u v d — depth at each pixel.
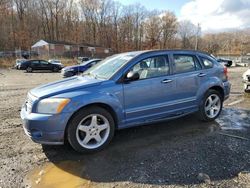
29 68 26.52
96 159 3.74
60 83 4.30
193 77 4.99
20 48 58.03
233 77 16.50
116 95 4.05
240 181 3.09
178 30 85.19
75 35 74.44
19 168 3.49
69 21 76.94
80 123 3.83
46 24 75.12
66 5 76.44
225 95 5.64
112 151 3.99
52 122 3.63
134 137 4.56
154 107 4.47
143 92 4.32
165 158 3.71
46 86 4.21
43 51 56.50
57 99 3.68
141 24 80.06
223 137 4.52
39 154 3.92
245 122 5.45
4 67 33.50
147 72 4.45
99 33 78.25
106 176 3.26
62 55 52.84
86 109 3.85
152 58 4.55
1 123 5.46
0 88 11.77
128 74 4.16
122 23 78.69
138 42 80.12
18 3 68.50
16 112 6.49
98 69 4.76
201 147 4.09
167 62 4.71
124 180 3.16
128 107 4.21
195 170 3.35
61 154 3.92
